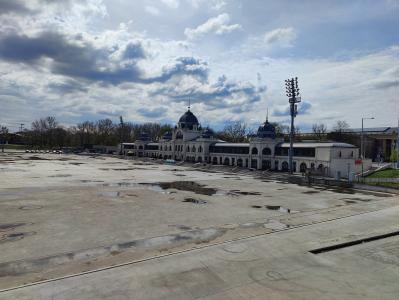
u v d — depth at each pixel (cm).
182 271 1600
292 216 2989
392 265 1772
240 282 1489
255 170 7938
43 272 1616
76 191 4216
